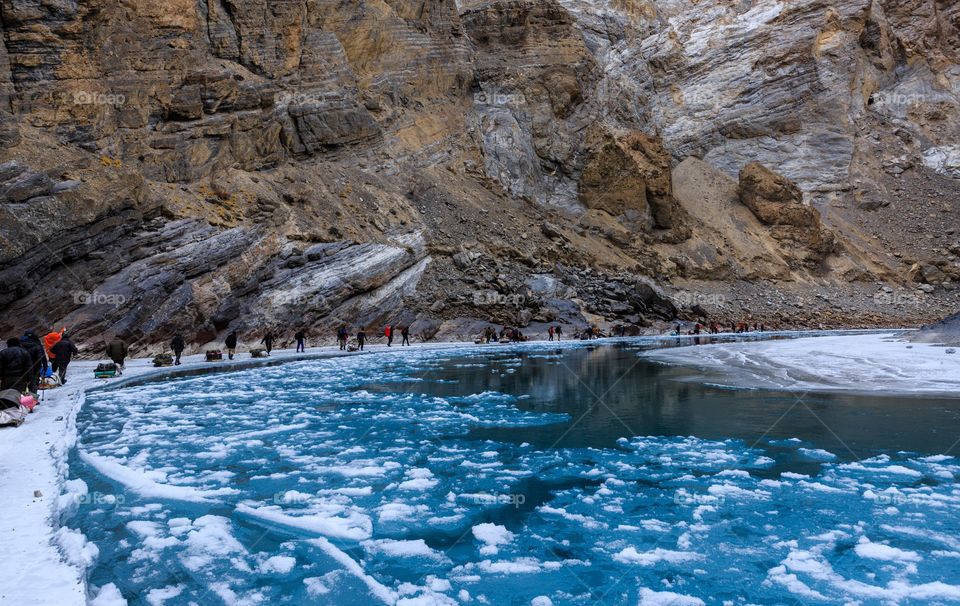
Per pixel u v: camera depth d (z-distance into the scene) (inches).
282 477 390.9
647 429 524.1
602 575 248.1
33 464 378.0
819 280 2780.5
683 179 3088.1
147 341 1147.3
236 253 1373.0
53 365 768.9
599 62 3383.4
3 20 1229.7
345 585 238.5
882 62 3602.4
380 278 1690.5
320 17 2187.5
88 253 1121.4
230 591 232.5
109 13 1375.5
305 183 1845.5
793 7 3400.6
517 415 601.0
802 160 3201.3
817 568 246.1
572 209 2628.0
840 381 768.3
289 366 1069.1
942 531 285.4
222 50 1818.4
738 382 799.1
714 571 248.8
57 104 1278.3
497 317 1817.2
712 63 3437.5
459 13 3029.0
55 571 219.8
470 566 257.6
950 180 3272.6
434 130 2450.8
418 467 414.9
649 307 2220.7
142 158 1446.9
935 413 562.9
